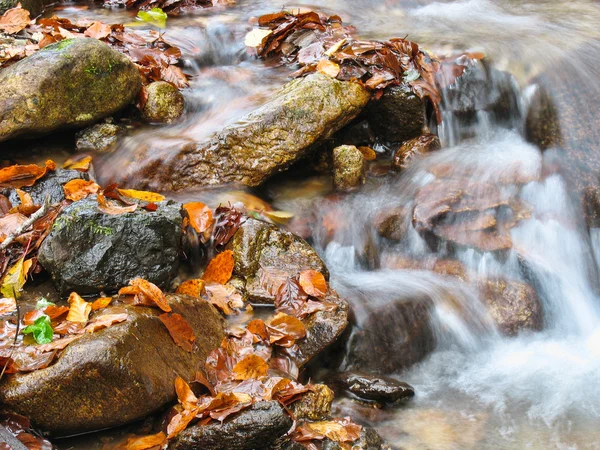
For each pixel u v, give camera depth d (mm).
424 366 3014
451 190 3236
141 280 2805
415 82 3393
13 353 2697
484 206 3213
